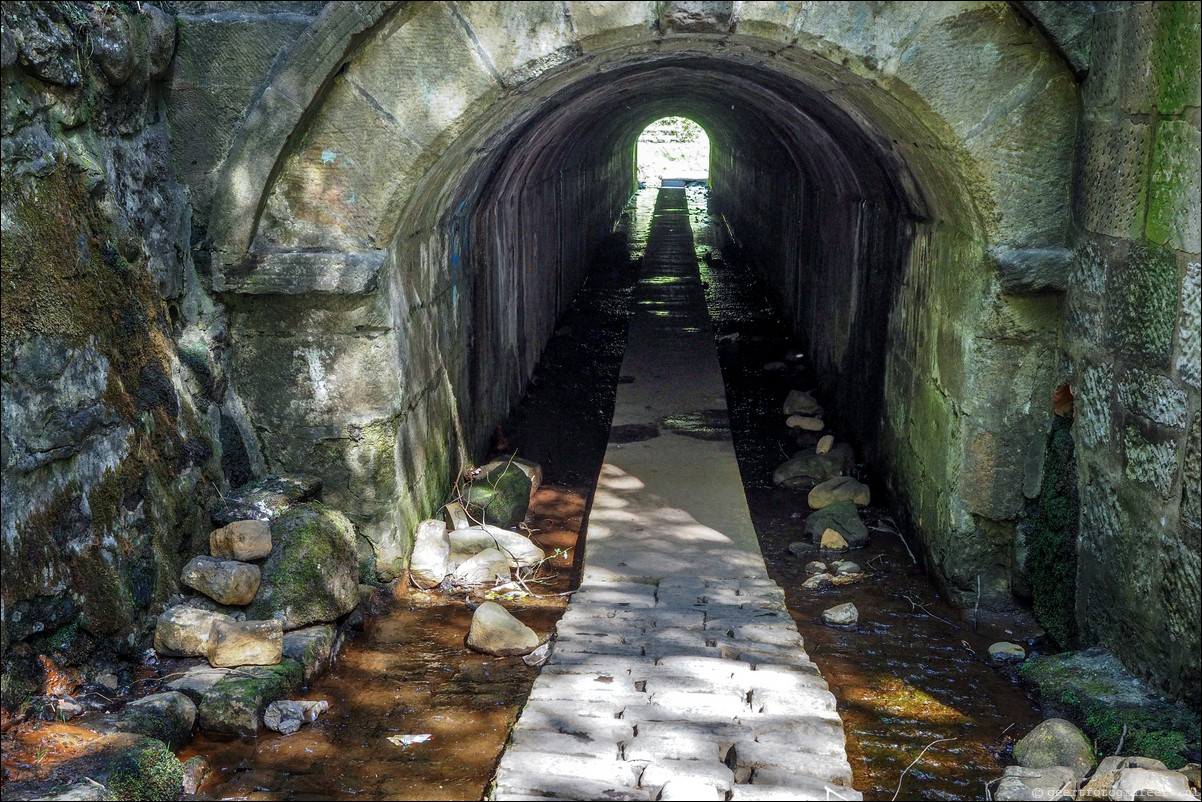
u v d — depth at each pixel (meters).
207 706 3.91
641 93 11.18
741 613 4.75
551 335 12.02
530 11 4.62
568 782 3.21
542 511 6.93
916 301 6.28
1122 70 4.17
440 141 4.84
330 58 4.62
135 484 4.20
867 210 7.73
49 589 3.63
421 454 5.88
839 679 4.63
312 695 4.30
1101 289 4.40
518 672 4.57
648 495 6.45
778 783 3.21
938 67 4.64
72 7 3.97
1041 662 4.55
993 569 5.30
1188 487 3.67
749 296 14.69
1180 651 3.80
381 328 5.11
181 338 4.79
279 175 4.90
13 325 3.49
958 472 5.26
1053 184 4.77
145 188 4.56
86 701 3.72
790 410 9.38
